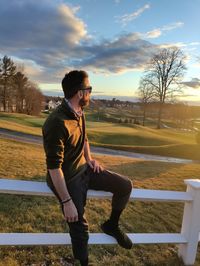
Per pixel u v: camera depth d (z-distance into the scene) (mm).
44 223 4043
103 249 3443
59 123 2162
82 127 2389
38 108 70250
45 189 2633
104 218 4531
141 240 3168
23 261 3029
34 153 11336
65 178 2328
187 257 3342
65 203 2266
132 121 70312
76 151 2357
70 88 2270
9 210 4289
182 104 62625
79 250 2426
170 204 5777
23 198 4820
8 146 12102
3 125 27781
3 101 63469
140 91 59344
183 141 39906
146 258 3410
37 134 25391
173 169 11117
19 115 49250
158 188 7441
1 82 62719
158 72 55344
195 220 3268
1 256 3037
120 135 36562
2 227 3756
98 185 2666
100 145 25047
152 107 62250
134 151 24547
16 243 2754
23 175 6691
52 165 2182
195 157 24672
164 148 25812
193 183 3213
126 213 4922
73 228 2400
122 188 2703
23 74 67000
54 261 3100
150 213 5156
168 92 55312
